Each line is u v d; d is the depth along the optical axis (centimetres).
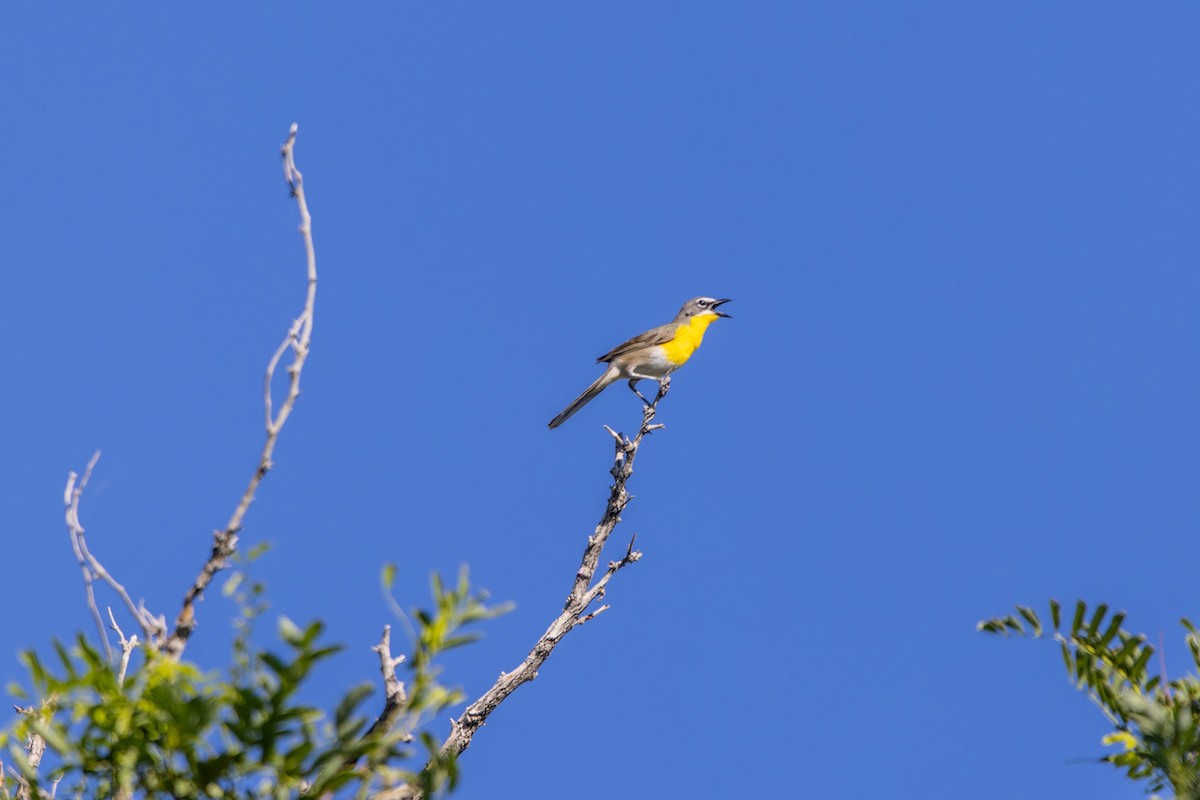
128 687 757
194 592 844
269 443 879
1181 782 794
